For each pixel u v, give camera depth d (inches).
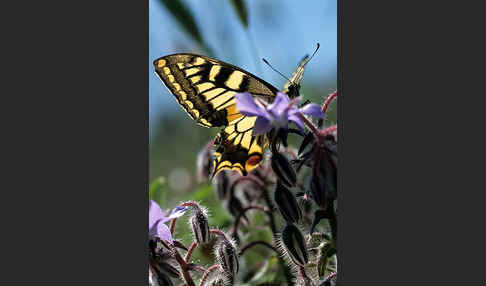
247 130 16.2
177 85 16.1
